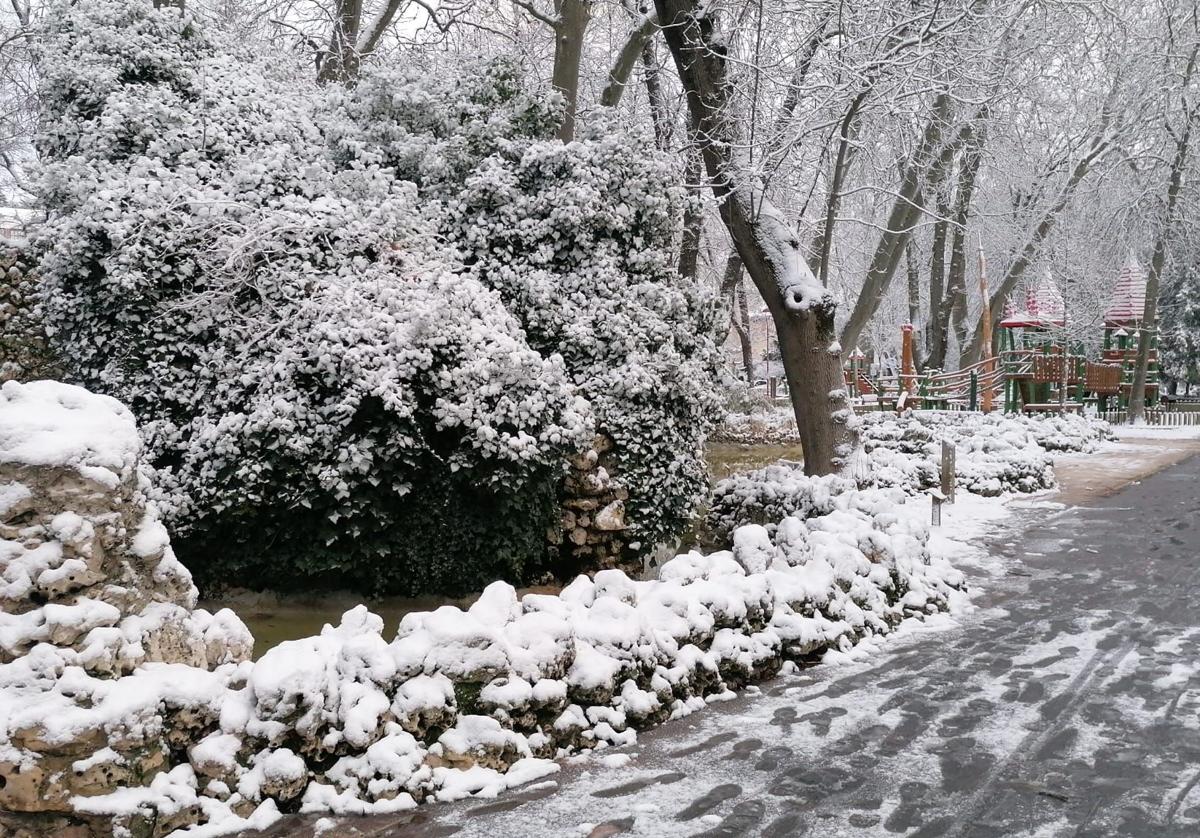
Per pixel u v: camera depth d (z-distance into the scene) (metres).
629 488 10.24
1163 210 30.20
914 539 8.41
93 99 10.91
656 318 10.70
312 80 13.77
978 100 16.39
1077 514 12.62
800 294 11.35
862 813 4.16
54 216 10.39
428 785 4.33
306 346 8.64
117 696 3.84
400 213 9.95
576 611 5.52
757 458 20.83
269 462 8.34
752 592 6.30
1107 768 4.64
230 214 9.69
